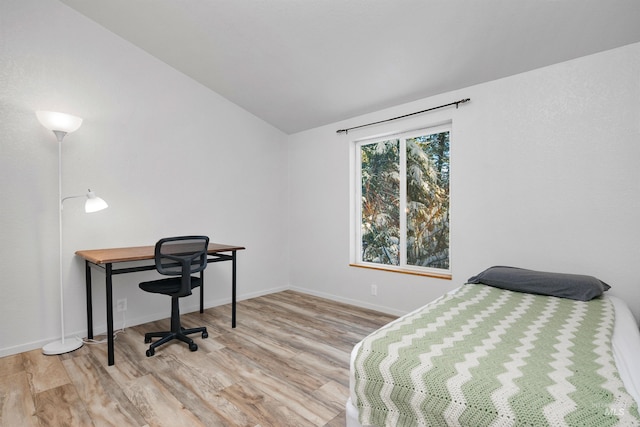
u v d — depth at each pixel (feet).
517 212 8.13
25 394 5.93
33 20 7.98
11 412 5.40
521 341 4.08
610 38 6.56
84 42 8.77
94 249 8.92
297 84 10.46
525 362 3.49
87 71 8.83
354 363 4.00
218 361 7.27
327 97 10.82
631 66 6.64
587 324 4.71
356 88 10.00
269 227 13.53
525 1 6.09
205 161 11.41
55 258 8.32
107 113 9.20
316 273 13.17
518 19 6.50
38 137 8.06
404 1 6.64
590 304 5.83
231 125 12.16
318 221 13.08
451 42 7.43
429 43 7.61
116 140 9.36
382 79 9.30
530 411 2.76
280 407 5.55
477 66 8.02
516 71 7.99
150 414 5.35
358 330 9.21
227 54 9.56
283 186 14.11
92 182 8.95
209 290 11.57
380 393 3.68
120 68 9.43
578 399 2.79
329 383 6.33
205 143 11.41
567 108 7.40
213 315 10.62
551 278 6.62
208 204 11.51
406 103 10.28
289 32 8.19
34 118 8.00
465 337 4.24
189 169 10.99
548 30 6.64
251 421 5.17
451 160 9.29
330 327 9.46
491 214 8.53
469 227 8.93
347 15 7.32
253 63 9.80
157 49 9.77
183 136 10.82
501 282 7.10
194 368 6.93
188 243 8.20
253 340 8.47
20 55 7.81
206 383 6.32
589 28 6.42
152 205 10.11
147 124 10.00
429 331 4.46
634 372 3.34
